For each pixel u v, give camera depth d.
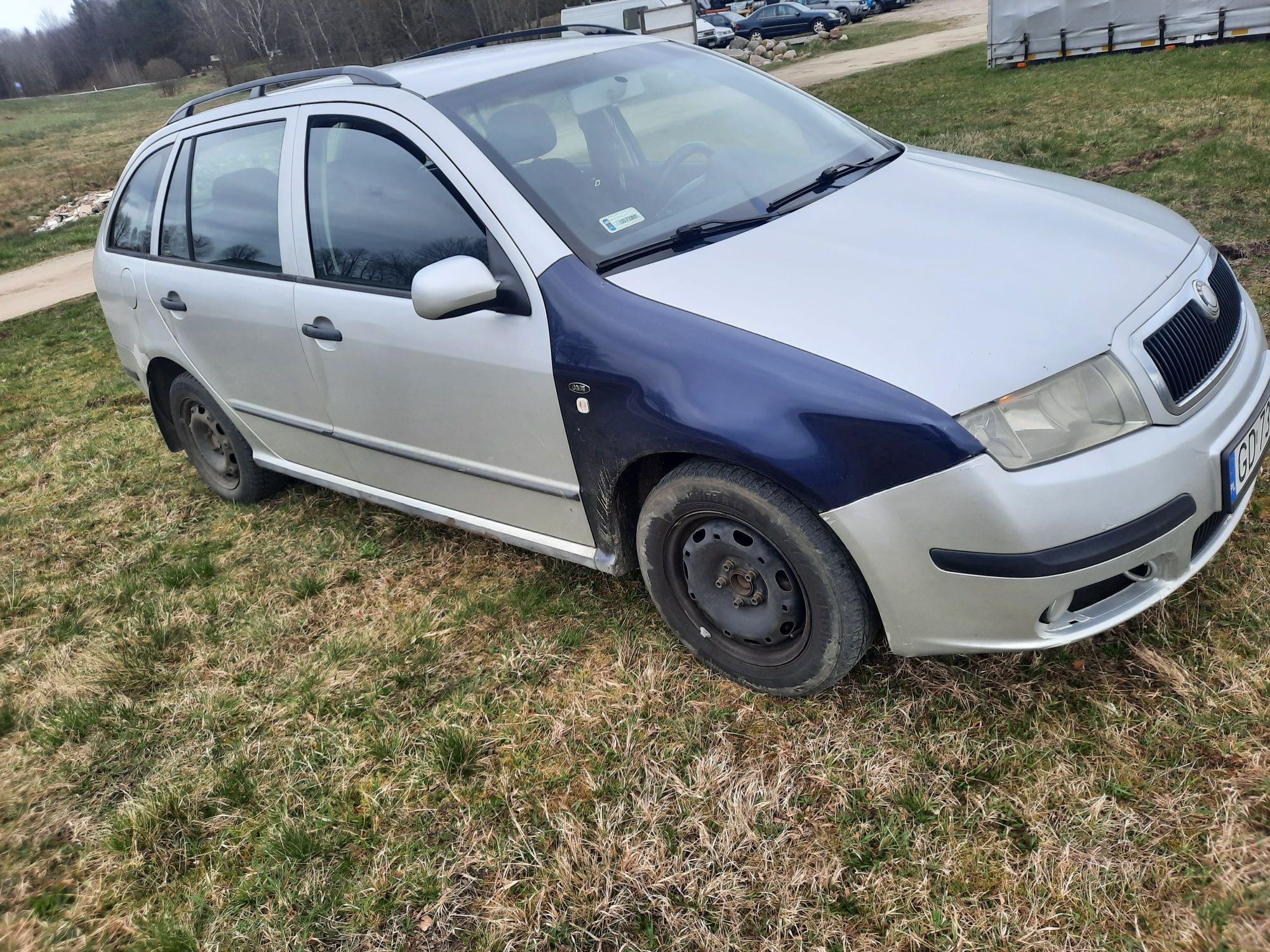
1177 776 2.06
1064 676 2.40
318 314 3.15
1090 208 2.68
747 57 28.70
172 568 3.89
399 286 2.91
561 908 2.07
